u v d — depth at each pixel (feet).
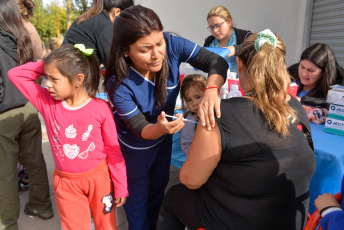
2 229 6.40
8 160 6.25
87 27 6.66
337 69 7.21
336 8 16.42
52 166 10.40
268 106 3.48
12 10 5.88
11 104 6.00
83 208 5.30
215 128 3.51
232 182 3.62
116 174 5.14
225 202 3.78
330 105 5.97
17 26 5.97
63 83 4.51
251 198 3.65
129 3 6.94
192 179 3.88
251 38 3.82
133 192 5.77
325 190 5.31
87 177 5.01
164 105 5.18
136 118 4.74
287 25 19.04
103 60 6.93
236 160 3.51
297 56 19.58
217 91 4.22
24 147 6.88
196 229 4.18
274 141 3.45
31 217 7.55
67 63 4.42
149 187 6.22
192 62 5.17
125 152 5.53
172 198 4.67
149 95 4.92
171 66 4.97
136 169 5.59
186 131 6.15
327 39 17.34
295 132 3.63
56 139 4.90
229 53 7.33
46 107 4.86
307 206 3.96
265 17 18.67
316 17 18.08
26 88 4.94
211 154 3.56
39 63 5.00
